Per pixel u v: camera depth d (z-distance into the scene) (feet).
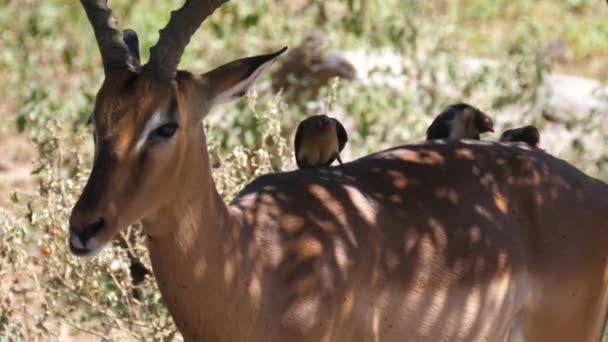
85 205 48.85
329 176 59.11
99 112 50.14
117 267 73.36
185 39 50.88
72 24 149.79
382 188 59.36
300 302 54.34
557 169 63.10
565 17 176.45
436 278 57.98
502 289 59.82
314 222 56.03
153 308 71.72
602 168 100.37
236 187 74.59
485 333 60.13
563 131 118.62
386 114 111.04
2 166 116.88
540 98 126.31
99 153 49.75
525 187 61.52
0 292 72.74
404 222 58.18
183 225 52.34
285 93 112.78
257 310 54.19
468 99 114.01
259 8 143.43
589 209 62.23
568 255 61.11
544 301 61.31
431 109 112.27
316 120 63.57
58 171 75.00
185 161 51.60
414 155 61.57
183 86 51.47
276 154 79.71
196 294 53.47
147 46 136.98
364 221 57.11
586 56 159.33
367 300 56.29
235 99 53.52
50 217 71.67
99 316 75.61
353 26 131.34
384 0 138.21
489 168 61.67
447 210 59.36
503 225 60.34
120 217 49.67
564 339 62.44
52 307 73.05
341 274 55.26
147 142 49.93
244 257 54.13
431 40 136.15
